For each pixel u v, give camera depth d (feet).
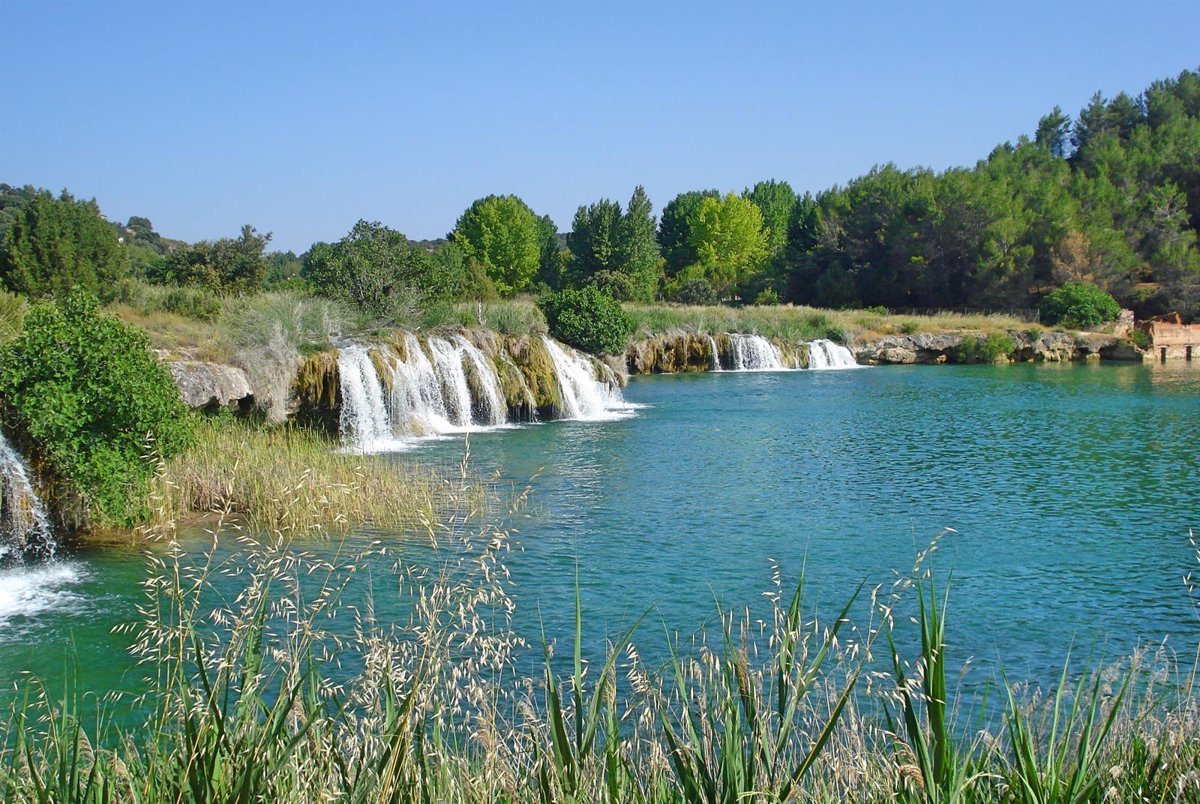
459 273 186.29
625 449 89.97
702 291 301.63
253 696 16.31
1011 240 270.05
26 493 50.31
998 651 37.65
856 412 121.90
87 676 34.88
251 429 79.15
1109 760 18.79
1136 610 42.91
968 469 79.51
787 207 437.99
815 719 25.07
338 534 53.52
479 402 107.96
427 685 18.75
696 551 52.54
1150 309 265.34
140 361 54.03
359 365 92.27
